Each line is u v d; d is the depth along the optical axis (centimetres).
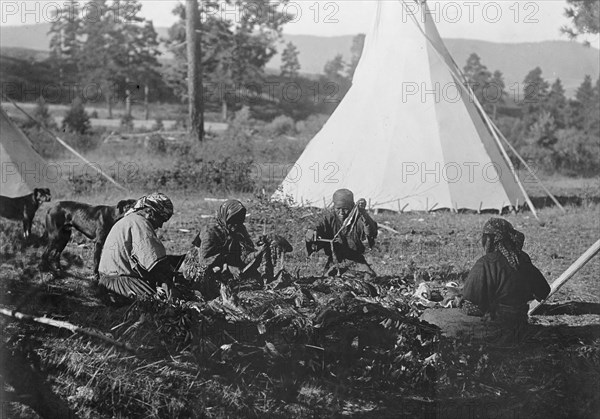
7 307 656
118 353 560
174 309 576
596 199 1502
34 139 2088
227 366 546
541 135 2409
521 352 585
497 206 1341
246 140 2381
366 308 571
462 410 518
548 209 1384
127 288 638
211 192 1454
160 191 1430
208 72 3409
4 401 524
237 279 675
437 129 1366
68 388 538
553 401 534
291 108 3391
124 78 3173
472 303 613
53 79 3042
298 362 546
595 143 2369
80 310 652
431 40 1414
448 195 1332
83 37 3434
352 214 732
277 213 1109
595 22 1688
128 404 516
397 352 557
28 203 898
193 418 507
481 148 1380
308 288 651
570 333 645
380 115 1383
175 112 3347
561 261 975
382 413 511
